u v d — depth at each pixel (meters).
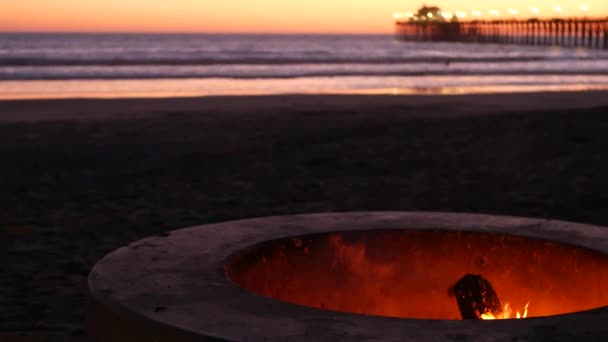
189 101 19.39
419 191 7.52
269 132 12.48
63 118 15.07
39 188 7.72
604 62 47.62
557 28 80.69
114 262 2.21
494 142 10.40
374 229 2.69
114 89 24.36
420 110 17.19
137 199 7.13
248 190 7.59
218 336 1.59
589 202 6.92
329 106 18.16
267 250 2.49
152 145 11.02
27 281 4.47
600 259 2.33
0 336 3.54
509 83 29.56
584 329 1.64
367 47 88.00
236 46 85.25
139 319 1.73
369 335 1.60
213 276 2.07
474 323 1.68
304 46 89.88
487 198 7.17
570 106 18.83
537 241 2.55
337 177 8.29
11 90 23.16
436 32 109.25
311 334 1.60
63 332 3.63
